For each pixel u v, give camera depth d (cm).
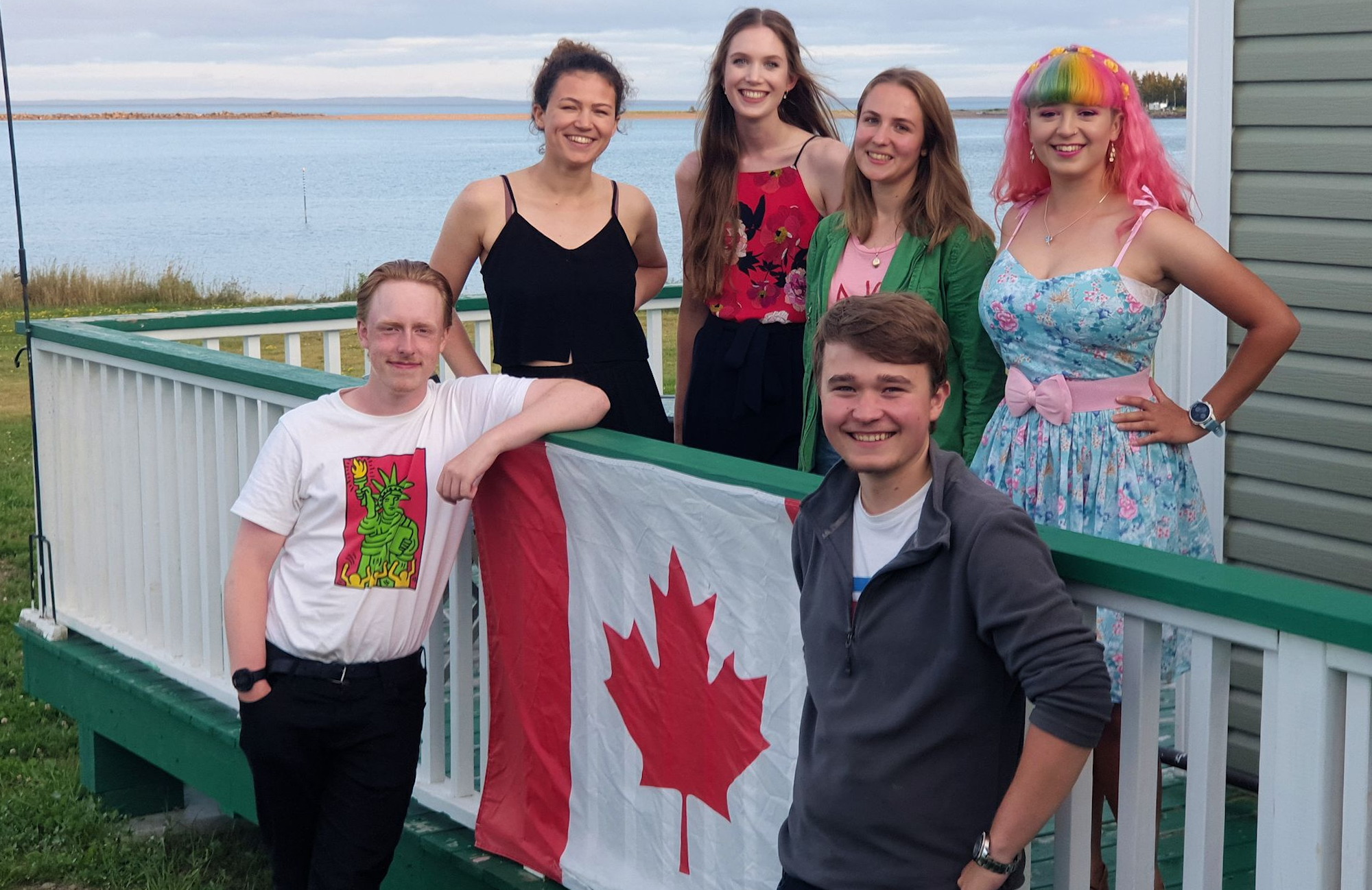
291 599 302
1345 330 356
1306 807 184
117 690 480
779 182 373
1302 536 371
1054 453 285
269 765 305
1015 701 209
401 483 304
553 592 309
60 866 471
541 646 314
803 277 373
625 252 379
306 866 321
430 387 317
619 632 293
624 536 288
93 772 511
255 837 496
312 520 302
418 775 370
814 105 384
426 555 307
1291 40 357
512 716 326
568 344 371
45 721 619
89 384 486
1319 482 365
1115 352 281
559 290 368
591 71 360
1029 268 291
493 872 330
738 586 262
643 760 291
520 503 313
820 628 218
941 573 202
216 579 430
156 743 466
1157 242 275
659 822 288
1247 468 379
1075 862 222
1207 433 284
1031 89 283
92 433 490
